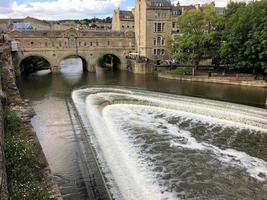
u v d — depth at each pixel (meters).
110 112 43.34
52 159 25.69
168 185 24.19
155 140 33.19
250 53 64.75
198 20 77.06
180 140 33.47
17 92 42.91
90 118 38.06
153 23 93.81
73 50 92.06
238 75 68.75
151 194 22.67
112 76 83.56
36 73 91.81
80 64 126.19
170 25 95.44
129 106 46.91
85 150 27.58
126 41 99.12
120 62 99.94
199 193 23.31
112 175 23.73
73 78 80.06
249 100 51.22
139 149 30.66
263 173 26.73
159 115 42.53
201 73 76.81
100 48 95.31
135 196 21.75
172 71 81.94
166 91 59.75
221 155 29.98
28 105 37.06
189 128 37.53
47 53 89.38
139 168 26.62
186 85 67.19
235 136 35.22
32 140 24.84
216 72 77.50
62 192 20.55
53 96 54.31
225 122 40.09
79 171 23.56
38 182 18.06
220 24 76.56
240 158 29.47
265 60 63.41
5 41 83.81
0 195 12.78
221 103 46.75
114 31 98.62
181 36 79.25
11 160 19.19
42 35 87.69
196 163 28.09
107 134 32.97
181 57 77.44
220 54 71.81
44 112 41.78
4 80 46.56
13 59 83.19
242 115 41.53
